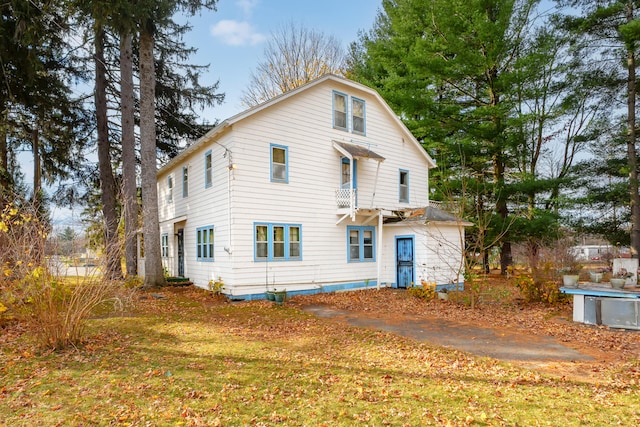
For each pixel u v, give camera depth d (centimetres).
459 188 1908
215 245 1417
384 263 1673
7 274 659
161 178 2181
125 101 1589
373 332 808
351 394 467
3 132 1489
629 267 970
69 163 1916
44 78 1479
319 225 1504
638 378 531
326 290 1494
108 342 690
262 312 1054
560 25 1892
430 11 1894
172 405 427
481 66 1812
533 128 2172
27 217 649
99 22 1132
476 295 1185
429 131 2036
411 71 2047
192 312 1038
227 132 1344
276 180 1394
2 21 1173
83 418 392
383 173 1738
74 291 662
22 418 391
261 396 457
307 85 1462
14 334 738
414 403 441
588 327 859
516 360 620
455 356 636
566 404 441
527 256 1339
